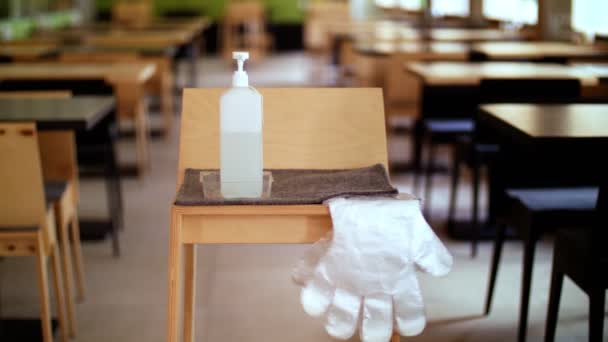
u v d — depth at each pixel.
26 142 2.55
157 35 8.04
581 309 3.14
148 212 4.56
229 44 13.73
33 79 4.27
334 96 2.28
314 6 11.95
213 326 3.04
